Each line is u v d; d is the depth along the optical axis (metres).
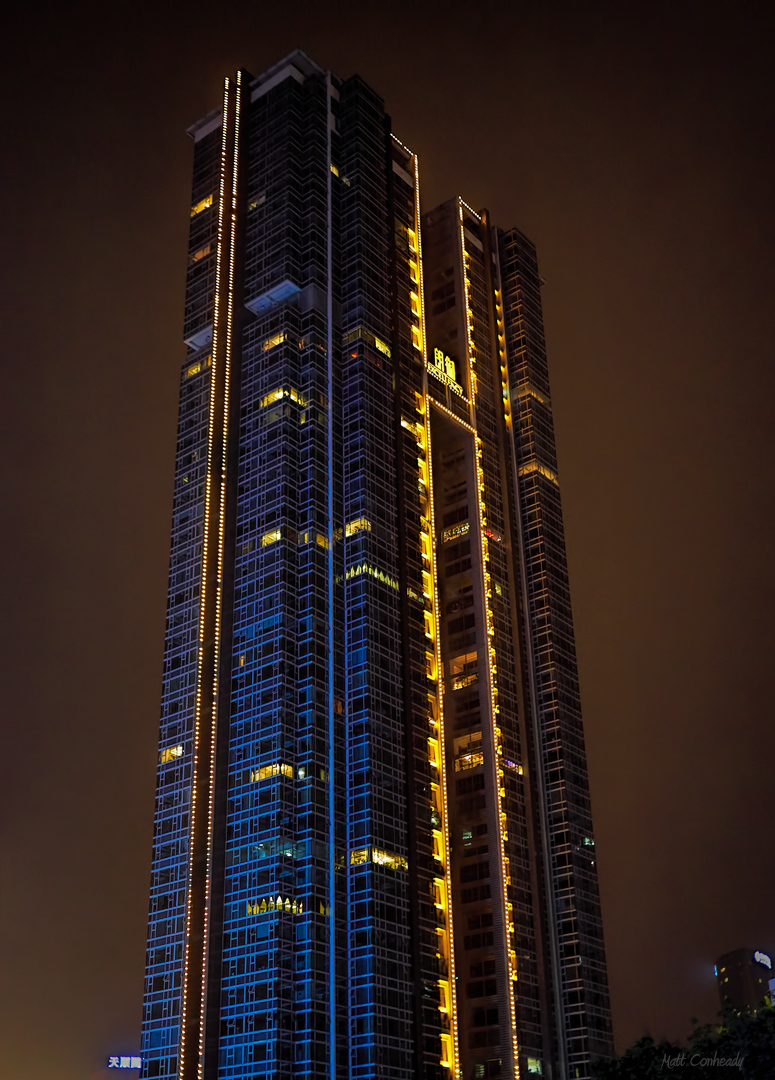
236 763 176.75
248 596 189.88
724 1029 98.06
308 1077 151.75
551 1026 185.00
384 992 162.38
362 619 188.50
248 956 161.25
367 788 175.25
